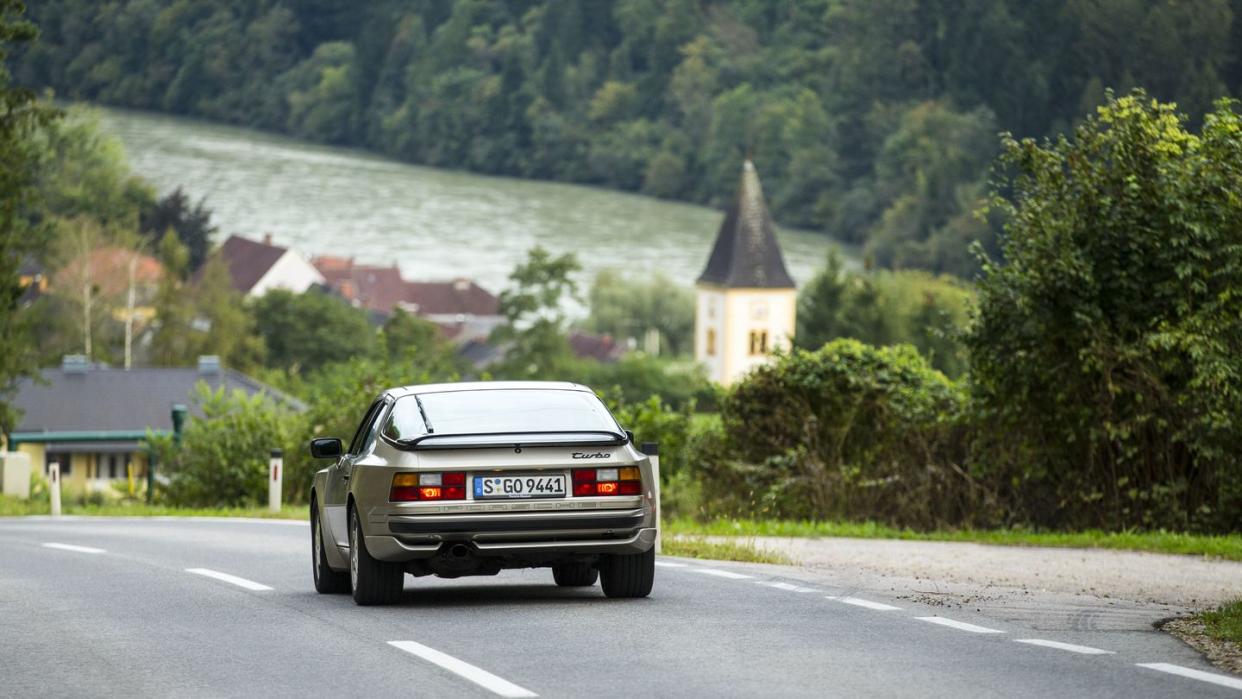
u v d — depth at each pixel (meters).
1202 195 61.78
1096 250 62.94
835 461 70.56
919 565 47.84
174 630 31.39
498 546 32.72
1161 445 61.97
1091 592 40.19
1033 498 64.75
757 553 50.00
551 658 27.19
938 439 67.69
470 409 34.69
